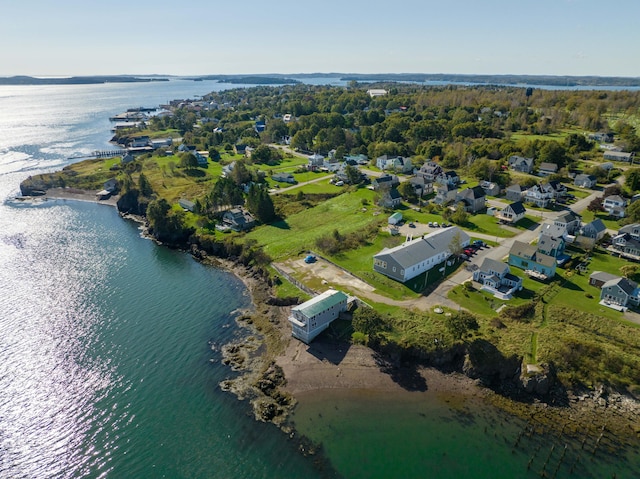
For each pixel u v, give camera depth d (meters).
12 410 55.16
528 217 113.38
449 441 51.44
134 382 60.31
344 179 149.00
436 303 73.94
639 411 54.91
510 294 75.50
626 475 46.88
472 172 146.62
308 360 64.50
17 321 73.69
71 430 52.50
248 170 153.75
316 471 47.69
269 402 57.28
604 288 72.75
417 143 191.62
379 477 46.88
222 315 76.81
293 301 78.38
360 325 64.50
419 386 59.84
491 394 58.34
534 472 47.34
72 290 84.94
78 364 63.56
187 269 95.75
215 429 53.03
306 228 110.25
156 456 49.28
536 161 154.62
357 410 56.06
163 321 74.69
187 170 165.38
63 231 118.38
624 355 59.88
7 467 47.69
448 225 107.94
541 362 59.28
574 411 55.25
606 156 162.38
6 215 131.00
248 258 95.56
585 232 97.12
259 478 46.84
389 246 94.25
